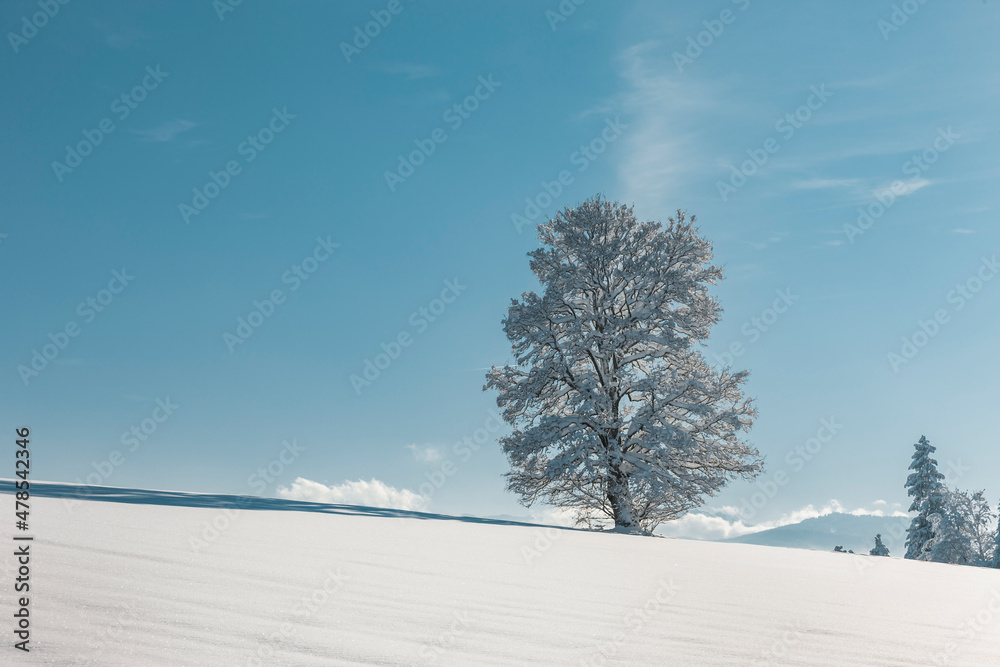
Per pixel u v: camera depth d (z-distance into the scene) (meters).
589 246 30.14
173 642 3.64
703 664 4.13
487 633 4.47
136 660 3.31
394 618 4.63
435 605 5.16
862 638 5.15
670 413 28.97
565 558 9.05
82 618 3.88
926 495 48.84
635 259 30.33
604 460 27.69
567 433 28.36
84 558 5.38
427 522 12.91
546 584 6.66
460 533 11.05
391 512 15.17
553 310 30.08
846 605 6.79
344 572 6.11
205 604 4.45
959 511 47.81
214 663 3.39
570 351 29.45
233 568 5.71
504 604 5.43
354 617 4.55
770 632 5.16
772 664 4.22
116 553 5.71
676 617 5.49
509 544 10.04
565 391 30.59
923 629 5.70
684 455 28.41
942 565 14.26
